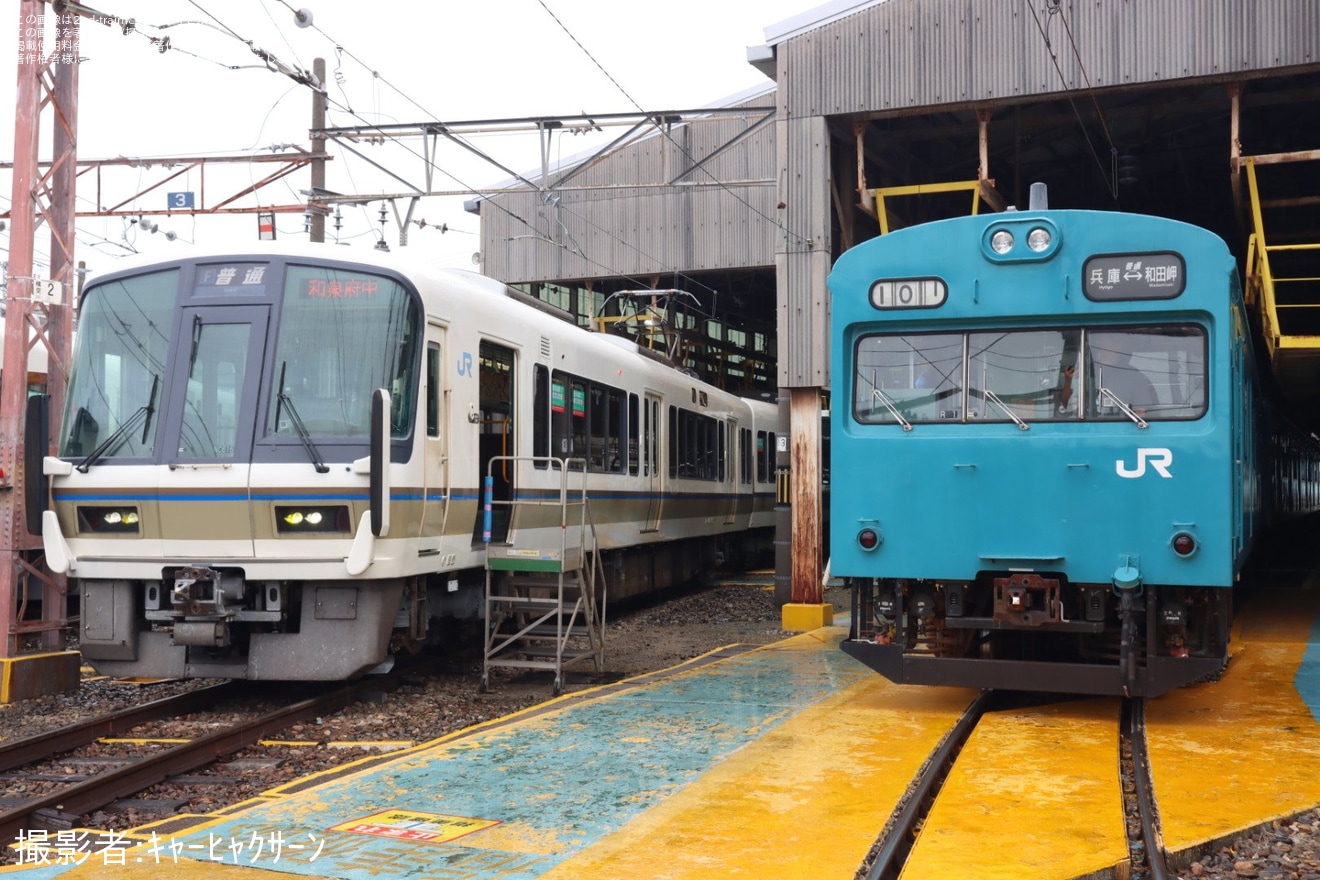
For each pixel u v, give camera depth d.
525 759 6.66
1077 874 4.65
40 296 9.80
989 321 8.15
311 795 5.88
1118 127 14.52
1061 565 7.81
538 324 11.60
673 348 20.95
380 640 8.81
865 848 4.97
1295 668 10.20
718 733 7.41
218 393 8.65
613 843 5.04
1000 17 11.76
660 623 14.91
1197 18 11.02
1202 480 7.58
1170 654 7.76
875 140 14.07
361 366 8.64
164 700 8.77
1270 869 4.93
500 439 10.84
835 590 18.67
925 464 8.12
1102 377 7.90
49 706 9.22
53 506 8.88
